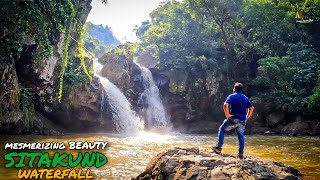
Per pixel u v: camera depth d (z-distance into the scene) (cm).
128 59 2931
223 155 663
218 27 3175
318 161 938
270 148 1289
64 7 1458
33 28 1420
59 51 1845
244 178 524
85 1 2295
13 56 1504
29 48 1614
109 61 2866
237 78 2911
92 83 2289
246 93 2880
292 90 2430
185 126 2909
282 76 2544
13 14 1189
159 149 1105
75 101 2127
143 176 632
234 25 3009
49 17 1411
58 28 1453
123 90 2756
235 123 667
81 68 2252
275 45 2859
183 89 2995
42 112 1989
